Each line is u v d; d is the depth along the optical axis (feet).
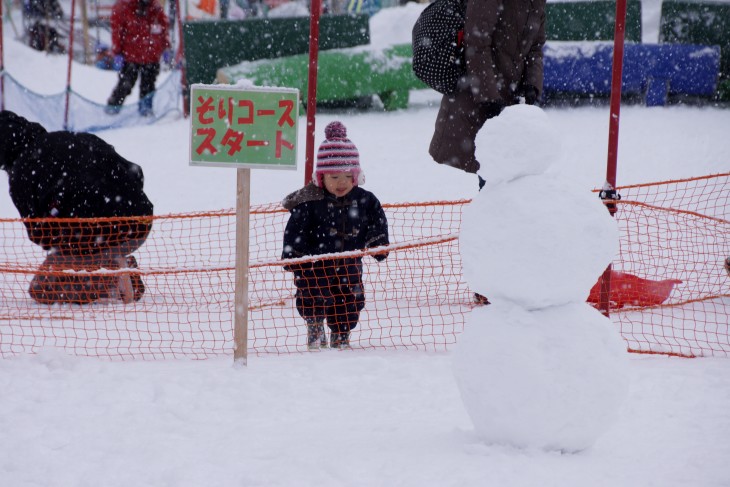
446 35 34.27
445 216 51.03
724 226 46.62
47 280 38.29
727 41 80.64
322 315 30.73
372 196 31.78
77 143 39.37
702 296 36.35
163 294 39.68
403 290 38.58
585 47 80.64
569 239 17.02
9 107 77.46
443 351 29.68
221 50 82.53
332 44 84.28
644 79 78.89
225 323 34.58
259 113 26.16
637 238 44.65
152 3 81.82
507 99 34.76
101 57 110.01
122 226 38.88
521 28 34.30
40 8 112.37
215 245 47.55
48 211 38.40
